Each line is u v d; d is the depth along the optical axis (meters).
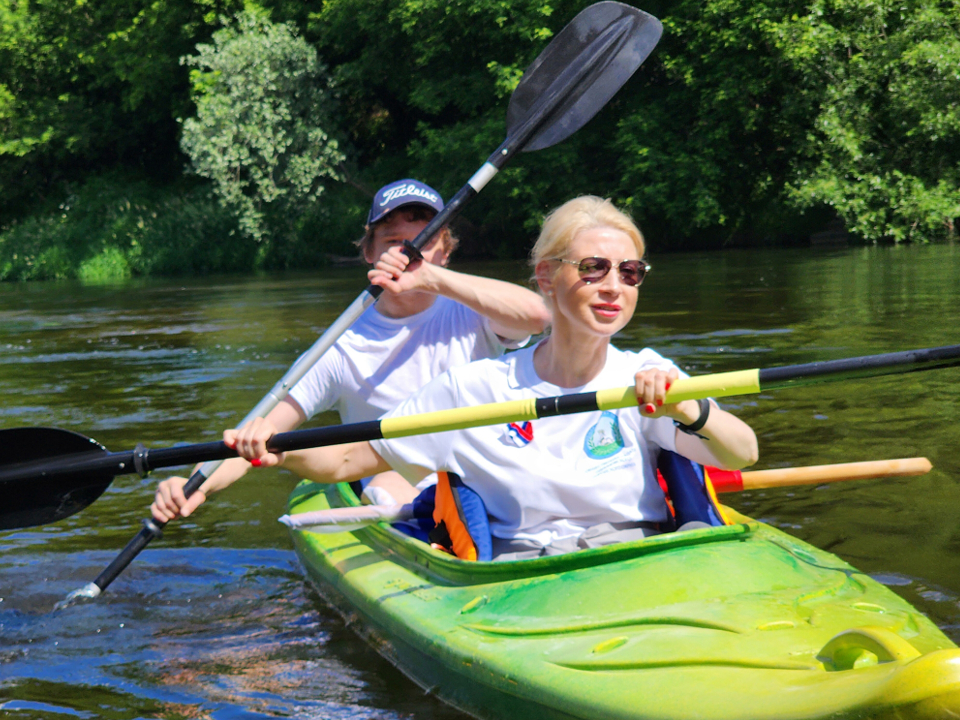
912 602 2.64
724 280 11.59
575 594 2.24
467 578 2.52
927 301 8.52
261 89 18.62
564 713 1.94
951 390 5.03
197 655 2.59
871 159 16.02
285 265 20.27
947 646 1.96
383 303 3.37
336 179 20.27
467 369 2.64
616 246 2.42
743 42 16.56
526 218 18.83
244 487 4.21
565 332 2.50
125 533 3.66
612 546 2.28
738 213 18.14
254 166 19.05
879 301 8.72
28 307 13.48
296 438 2.58
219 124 18.67
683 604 2.13
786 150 17.61
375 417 3.33
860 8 15.89
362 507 2.85
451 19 18.23
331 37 20.08
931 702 1.48
